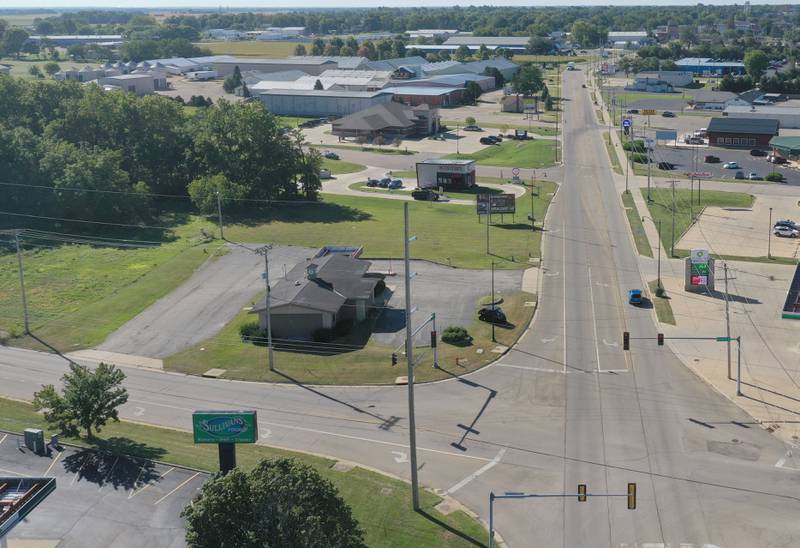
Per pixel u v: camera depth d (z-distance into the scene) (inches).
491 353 3565.5
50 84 7362.2
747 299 4195.4
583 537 2278.5
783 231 5339.6
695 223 5703.7
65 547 2212.1
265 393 3255.4
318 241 5324.8
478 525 2337.6
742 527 2308.1
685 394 3157.0
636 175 7317.9
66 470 2600.9
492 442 2824.8
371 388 3275.1
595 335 3759.8
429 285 4453.7
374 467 2674.7
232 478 1811.0
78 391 2760.8
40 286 4515.3
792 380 3260.3
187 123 7121.1
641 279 4544.8
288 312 3762.3
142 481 2534.5
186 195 6683.1
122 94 6879.9
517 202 6412.4
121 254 5088.6
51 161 5807.1
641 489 2509.8
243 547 1754.4
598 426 2920.8
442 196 6643.7
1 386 3346.5
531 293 4320.9
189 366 3518.7
